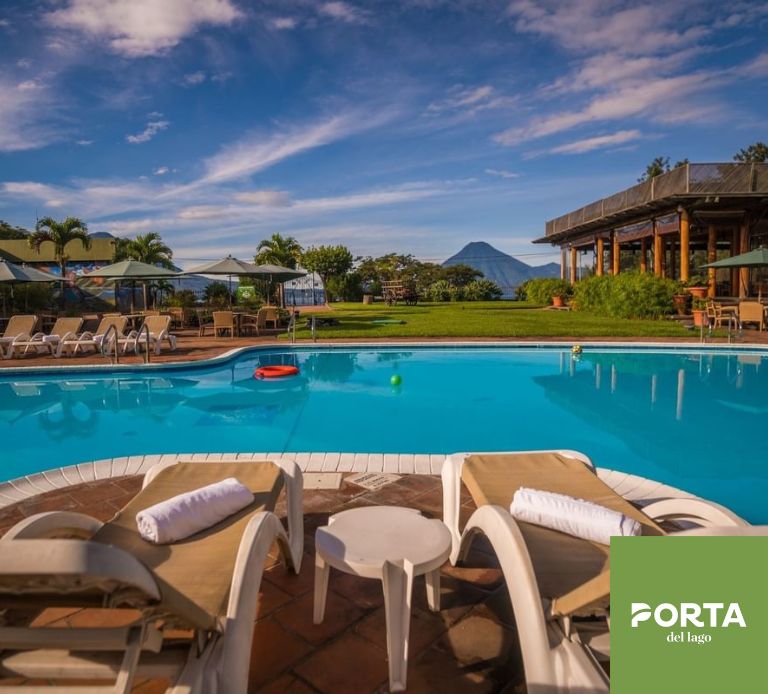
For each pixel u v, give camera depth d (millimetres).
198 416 7516
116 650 1499
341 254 39094
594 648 1756
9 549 1115
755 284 20359
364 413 7641
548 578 2021
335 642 2279
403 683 1995
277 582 2723
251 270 17641
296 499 2908
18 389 9133
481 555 2996
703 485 4910
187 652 1614
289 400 8398
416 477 4184
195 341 14359
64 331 12227
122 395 8742
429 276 49469
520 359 11625
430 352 12586
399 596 2033
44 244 30281
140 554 2121
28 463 5746
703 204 17453
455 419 7336
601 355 11906
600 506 2355
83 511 3643
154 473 2984
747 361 11008
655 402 8141
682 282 18094
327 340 13461
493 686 2031
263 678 2076
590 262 39094
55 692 1509
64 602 1351
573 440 6379
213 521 2367
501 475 2959
